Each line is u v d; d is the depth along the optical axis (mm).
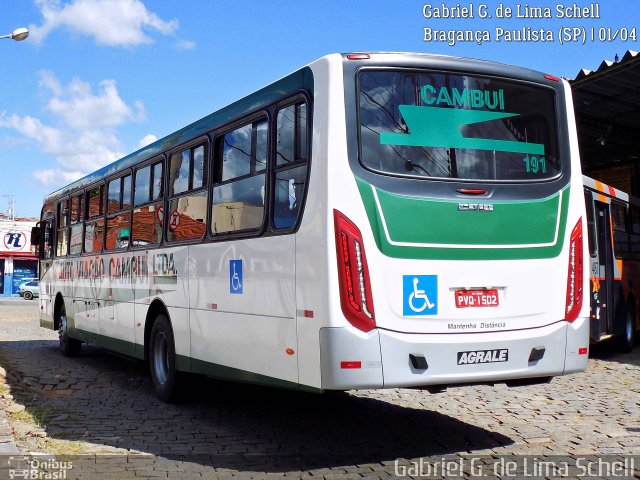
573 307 6352
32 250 60500
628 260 15281
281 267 6066
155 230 9156
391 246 5582
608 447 6383
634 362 12883
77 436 6754
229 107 7355
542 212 6270
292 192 6008
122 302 10273
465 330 5777
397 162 5770
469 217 5898
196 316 7762
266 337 6270
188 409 8242
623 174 21219
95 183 11977
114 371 11547
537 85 6578
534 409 8180
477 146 6141
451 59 6188
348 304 5418
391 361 5484
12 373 10672
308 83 5926
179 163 8562
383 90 5848
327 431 7055
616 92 14344
